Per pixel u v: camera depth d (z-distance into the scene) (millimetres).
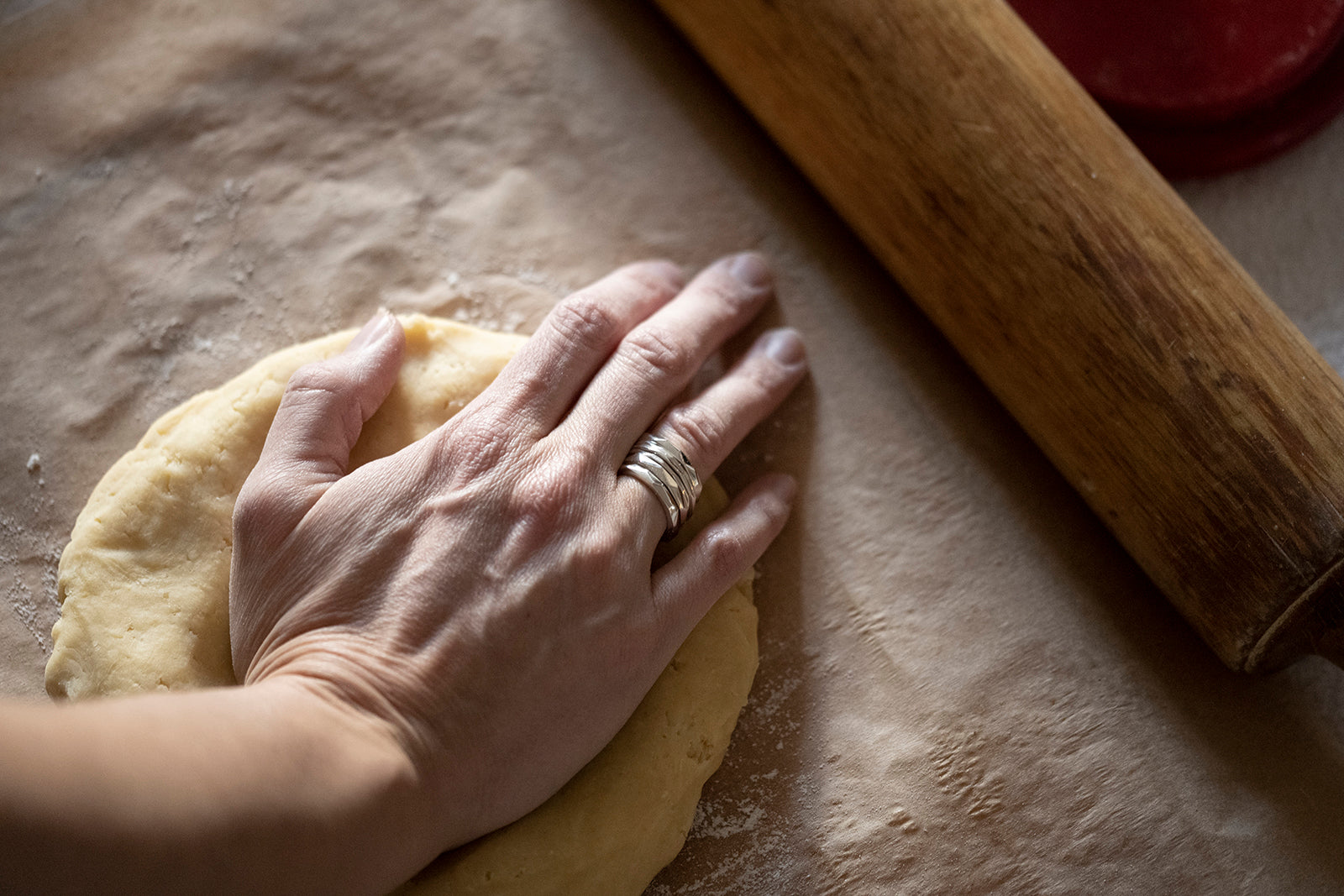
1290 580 468
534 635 447
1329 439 472
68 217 546
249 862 398
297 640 442
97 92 557
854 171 520
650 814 471
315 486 459
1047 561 519
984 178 497
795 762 498
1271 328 485
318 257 543
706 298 517
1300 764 500
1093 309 487
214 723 407
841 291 546
